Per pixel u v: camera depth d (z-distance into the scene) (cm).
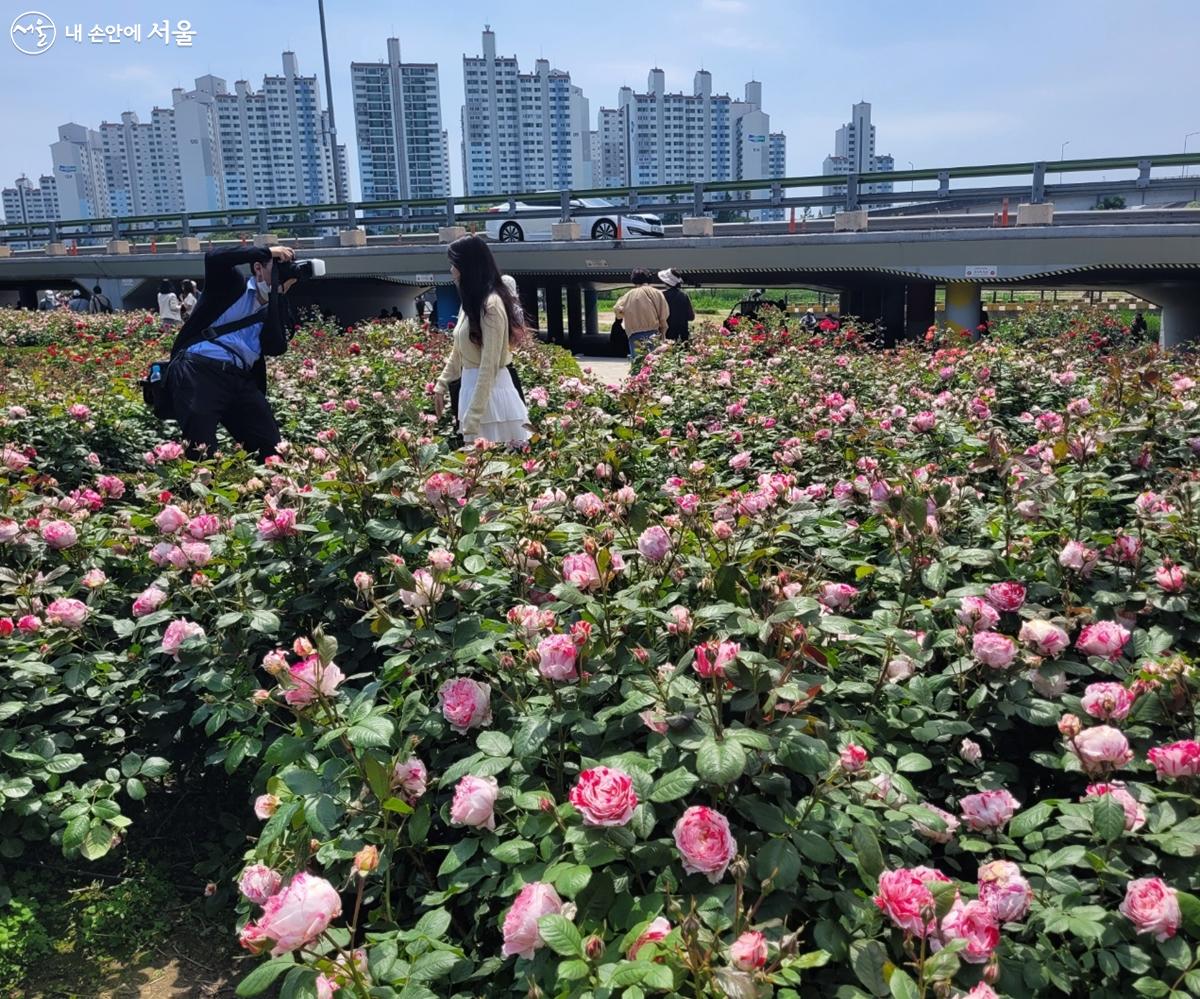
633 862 191
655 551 255
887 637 243
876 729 237
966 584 299
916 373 818
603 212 3088
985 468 355
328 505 321
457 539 287
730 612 233
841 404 573
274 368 976
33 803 276
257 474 432
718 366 893
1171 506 322
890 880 167
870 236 2480
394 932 196
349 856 211
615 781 179
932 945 167
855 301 2941
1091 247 2234
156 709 307
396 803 199
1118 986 182
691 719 199
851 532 325
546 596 275
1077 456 364
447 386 603
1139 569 296
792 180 2738
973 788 239
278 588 329
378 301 3822
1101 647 240
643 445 497
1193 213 2355
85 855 266
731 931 172
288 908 157
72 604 303
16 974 268
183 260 3706
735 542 280
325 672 225
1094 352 1048
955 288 2509
